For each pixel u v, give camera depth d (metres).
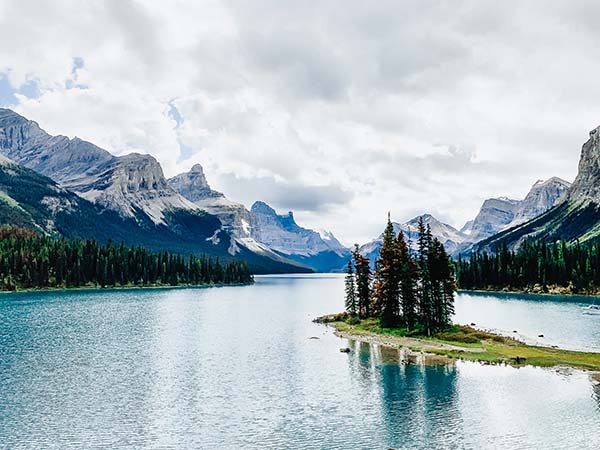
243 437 44.56
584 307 161.25
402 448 41.75
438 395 56.28
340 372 67.94
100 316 135.50
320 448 41.94
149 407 53.06
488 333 95.94
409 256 105.56
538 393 56.38
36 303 172.50
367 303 125.81
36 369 69.81
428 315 97.44
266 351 84.50
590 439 43.06
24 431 46.00
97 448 42.25
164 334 104.44
